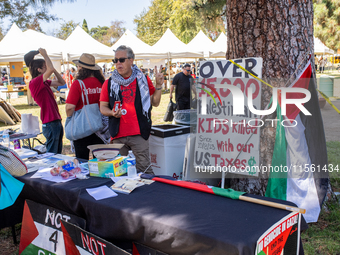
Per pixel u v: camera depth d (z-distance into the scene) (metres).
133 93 2.99
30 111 10.96
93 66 3.52
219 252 1.36
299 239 1.67
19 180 2.46
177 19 21.36
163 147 3.50
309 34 2.82
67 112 3.44
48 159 2.96
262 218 1.56
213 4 4.58
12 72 9.59
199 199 1.84
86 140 3.61
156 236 1.58
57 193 2.14
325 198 3.04
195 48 14.30
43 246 2.29
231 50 3.03
